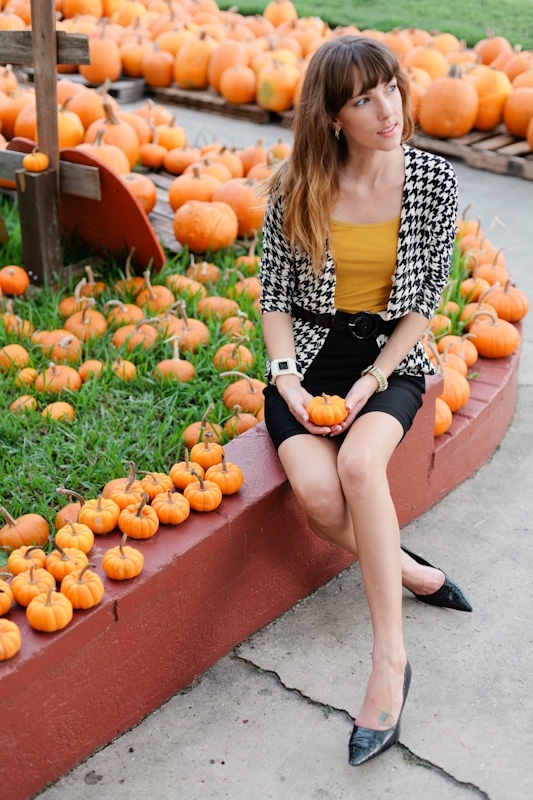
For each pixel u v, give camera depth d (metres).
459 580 3.23
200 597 2.74
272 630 3.04
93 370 3.72
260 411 3.50
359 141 2.61
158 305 4.24
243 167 5.86
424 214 2.79
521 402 4.34
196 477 2.83
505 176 7.12
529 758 2.57
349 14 11.92
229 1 12.66
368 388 2.77
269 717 2.71
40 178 4.20
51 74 4.09
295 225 2.75
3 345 3.89
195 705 2.76
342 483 2.58
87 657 2.44
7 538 2.79
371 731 2.52
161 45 8.93
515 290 4.38
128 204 4.24
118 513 2.71
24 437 3.35
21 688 2.28
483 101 7.39
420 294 2.88
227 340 3.99
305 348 2.92
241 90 8.22
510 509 3.60
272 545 2.94
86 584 2.40
